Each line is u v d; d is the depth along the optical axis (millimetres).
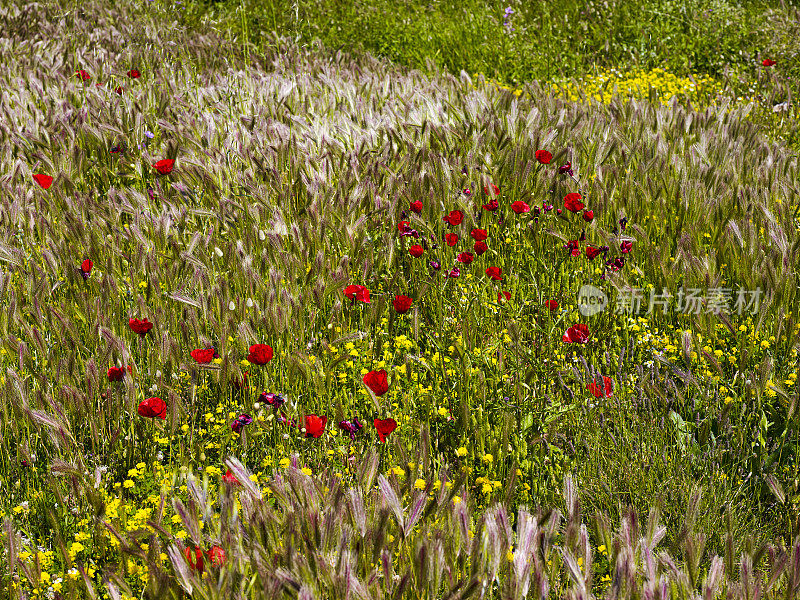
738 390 3609
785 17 10750
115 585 2312
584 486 3053
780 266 3996
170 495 2865
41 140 5504
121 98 6746
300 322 3836
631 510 2350
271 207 4715
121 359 3479
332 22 10766
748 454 3219
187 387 3516
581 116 6504
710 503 2932
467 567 2279
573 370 3484
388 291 4266
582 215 4590
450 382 3641
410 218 4500
